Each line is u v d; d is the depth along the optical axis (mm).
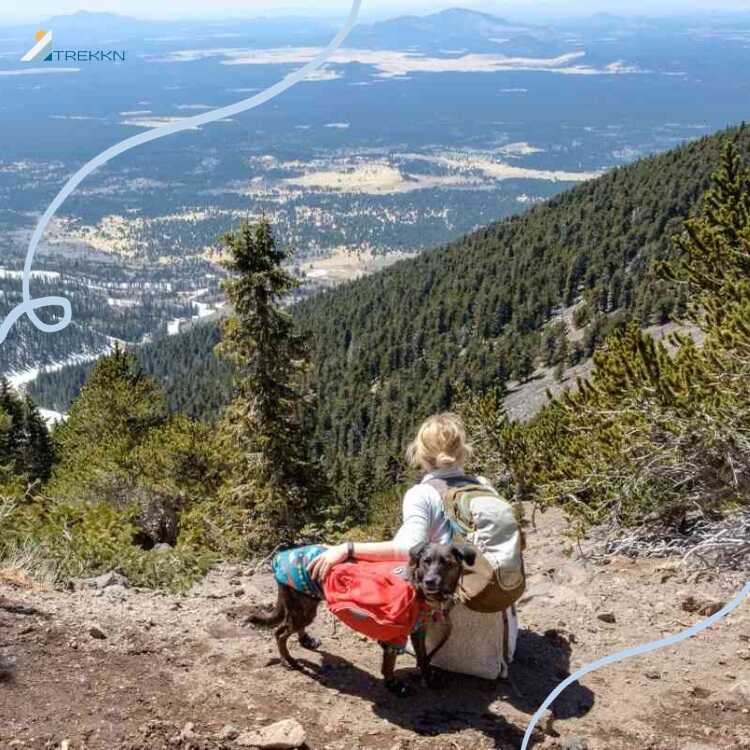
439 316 174375
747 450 9344
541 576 8039
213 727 4492
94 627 5465
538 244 191625
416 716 4789
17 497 9188
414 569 4543
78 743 4195
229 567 8977
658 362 10773
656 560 8672
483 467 17438
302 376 20656
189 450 23375
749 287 10750
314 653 5551
